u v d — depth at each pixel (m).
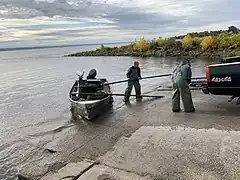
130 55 61.47
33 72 37.34
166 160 5.94
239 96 9.25
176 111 9.50
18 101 15.98
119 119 9.59
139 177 5.36
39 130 9.77
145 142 7.00
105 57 63.88
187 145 6.53
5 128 10.34
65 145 7.80
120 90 16.64
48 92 19.00
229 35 51.59
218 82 8.91
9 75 34.38
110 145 7.29
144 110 10.35
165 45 57.47
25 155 7.49
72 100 10.66
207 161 5.72
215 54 43.25
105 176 5.48
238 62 8.70
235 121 7.89
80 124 9.71
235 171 5.25
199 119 8.36
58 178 5.73
